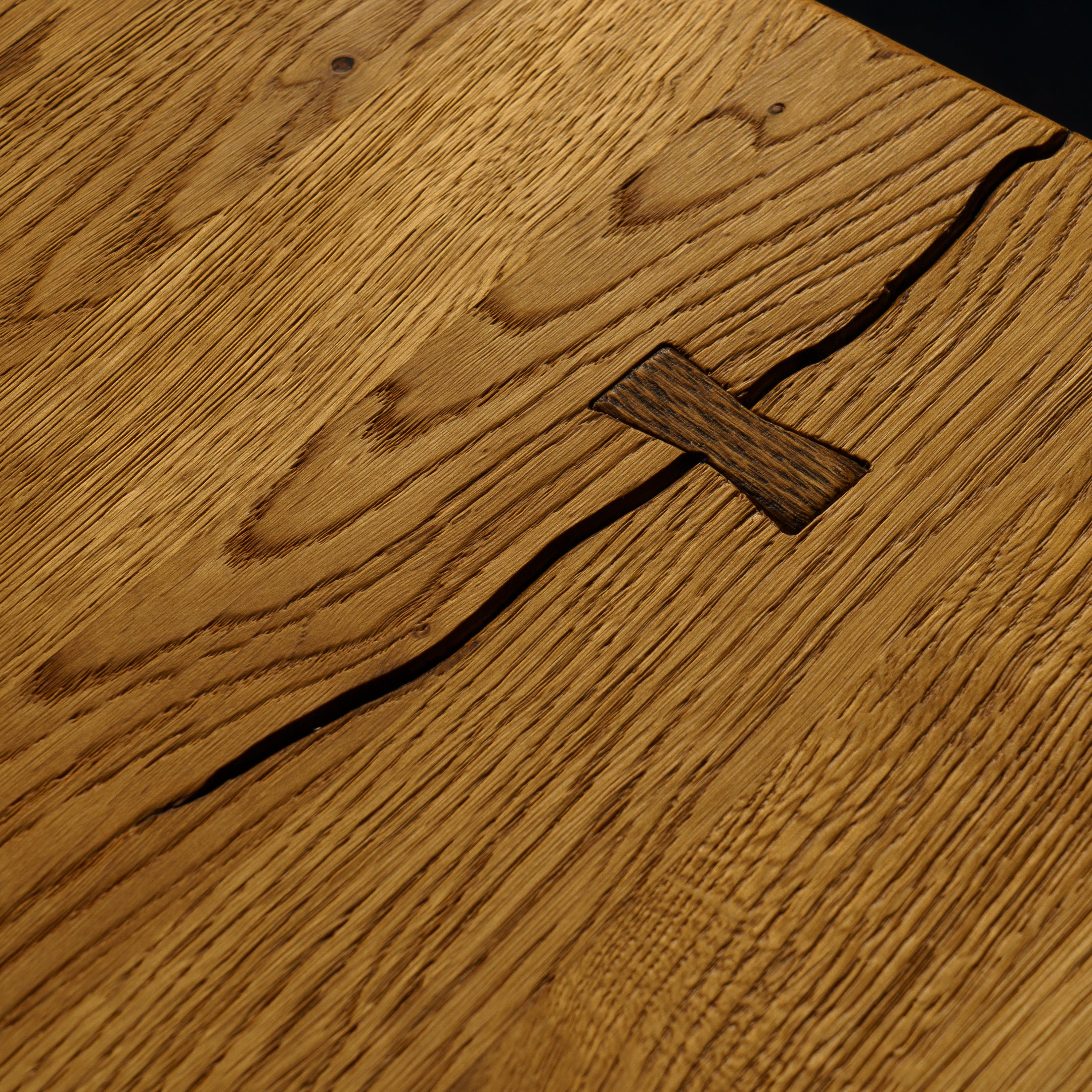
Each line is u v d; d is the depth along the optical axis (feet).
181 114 2.66
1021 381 2.37
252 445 2.43
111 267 2.56
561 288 2.48
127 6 2.76
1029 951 2.15
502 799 2.24
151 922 2.21
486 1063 2.14
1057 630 2.25
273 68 2.68
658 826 2.22
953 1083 2.11
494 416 2.42
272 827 2.24
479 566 2.34
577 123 2.58
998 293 2.41
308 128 2.63
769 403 2.39
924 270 2.44
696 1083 2.12
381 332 2.48
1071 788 2.20
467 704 2.28
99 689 2.32
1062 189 2.46
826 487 2.34
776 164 2.52
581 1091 2.13
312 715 2.29
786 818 2.21
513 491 2.38
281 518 2.39
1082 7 4.11
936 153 2.49
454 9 2.70
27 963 2.20
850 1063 2.12
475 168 2.57
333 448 2.42
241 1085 2.14
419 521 2.37
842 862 2.19
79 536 2.40
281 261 2.54
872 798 2.21
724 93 2.57
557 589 2.33
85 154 2.64
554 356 2.44
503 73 2.64
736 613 2.30
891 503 2.33
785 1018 2.14
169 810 2.25
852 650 2.27
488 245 2.52
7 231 2.60
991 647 2.26
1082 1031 2.12
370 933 2.19
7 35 2.75
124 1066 2.15
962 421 2.36
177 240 2.57
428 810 2.24
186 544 2.39
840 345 2.41
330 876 2.22
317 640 2.32
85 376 2.49
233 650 2.33
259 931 2.20
